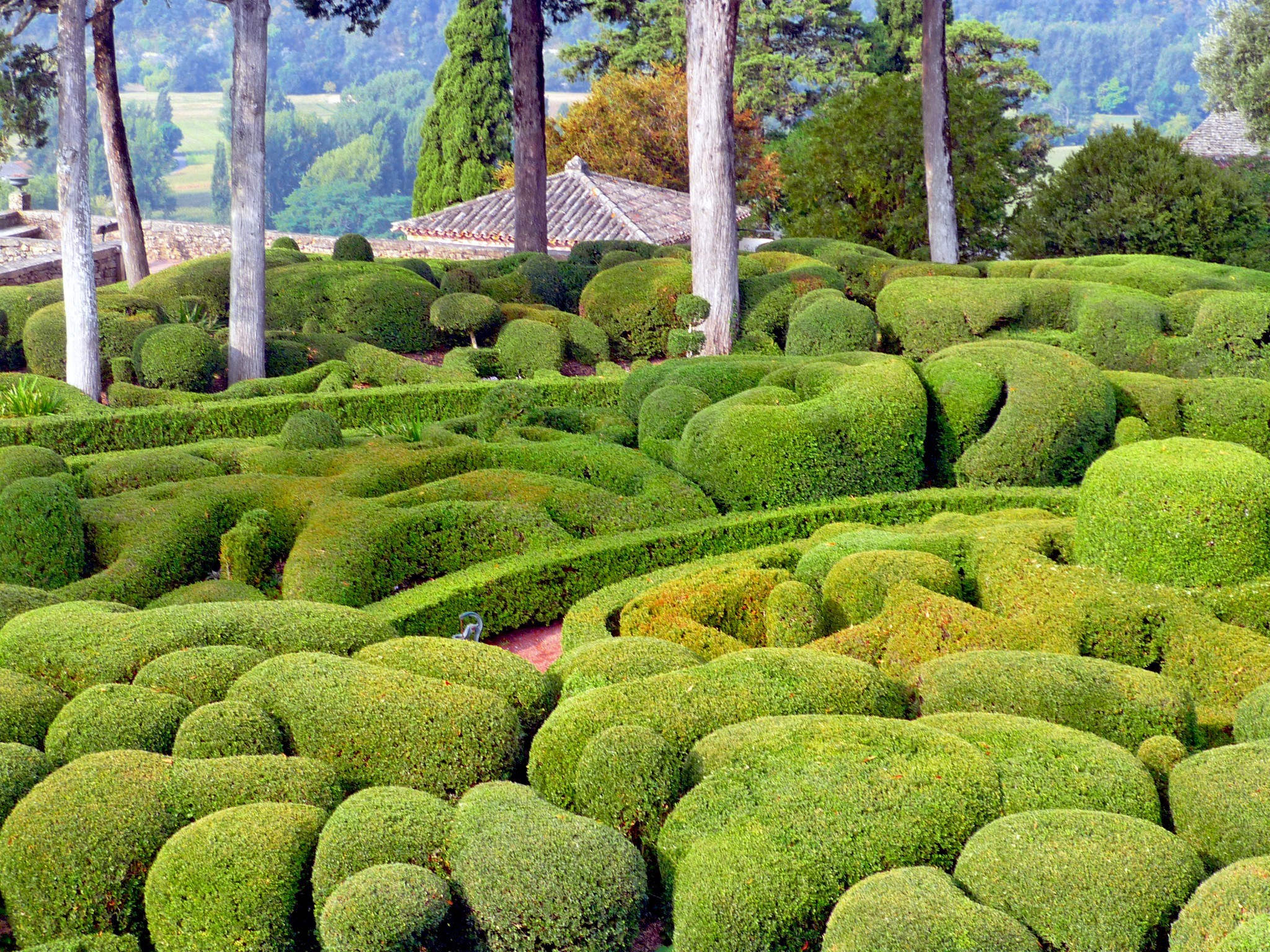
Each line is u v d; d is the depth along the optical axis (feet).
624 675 20.89
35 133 76.54
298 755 18.97
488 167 136.87
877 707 19.54
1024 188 130.41
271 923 15.42
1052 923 14.15
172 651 21.54
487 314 58.80
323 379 52.24
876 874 15.07
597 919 14.92
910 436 37.93
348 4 76.33
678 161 132.36
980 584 26.48
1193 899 13.71
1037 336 49.60
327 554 30.30
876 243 80.53
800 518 34.42
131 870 16.31
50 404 46.96
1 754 18.06
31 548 29.81
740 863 15.21
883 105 78.74
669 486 35.60
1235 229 66.69
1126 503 26.07
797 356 47.06
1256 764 16.15
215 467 37.09
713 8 53.98
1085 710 19.38
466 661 20.98
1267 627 24.25
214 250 103.91
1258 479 25.50
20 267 79.77
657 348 60.85
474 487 34.71
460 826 16.03
